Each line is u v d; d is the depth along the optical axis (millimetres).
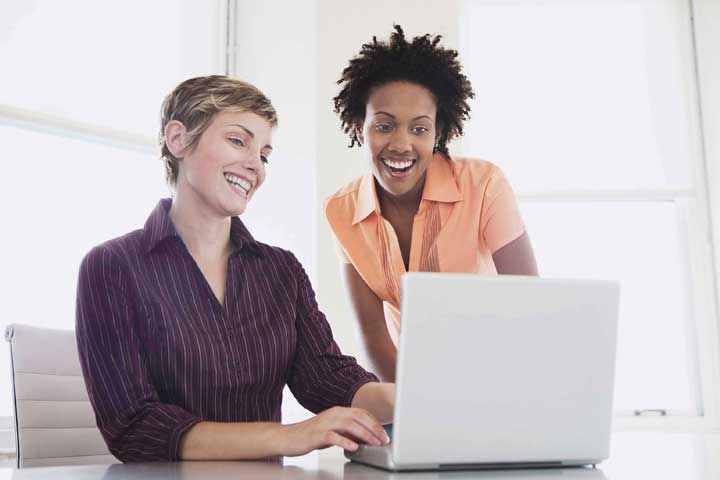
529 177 3357
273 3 3293
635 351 3295
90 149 2877
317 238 2990
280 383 1553
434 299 976
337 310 2947
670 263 3332
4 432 2537
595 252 3336
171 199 1610
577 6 3451
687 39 3391
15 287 2623
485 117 3398
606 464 1125
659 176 3334
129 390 1350
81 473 998
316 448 1160
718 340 3244
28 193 2691
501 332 1001
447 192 2043
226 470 1036
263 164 1592
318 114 3078
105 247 1460
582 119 3385
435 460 995
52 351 1696
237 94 1533
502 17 3463
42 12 2820
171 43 3205
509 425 1014
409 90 1982
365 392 1458
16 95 2719
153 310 1438
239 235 1612
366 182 2135
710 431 3160
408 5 3139
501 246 2072
